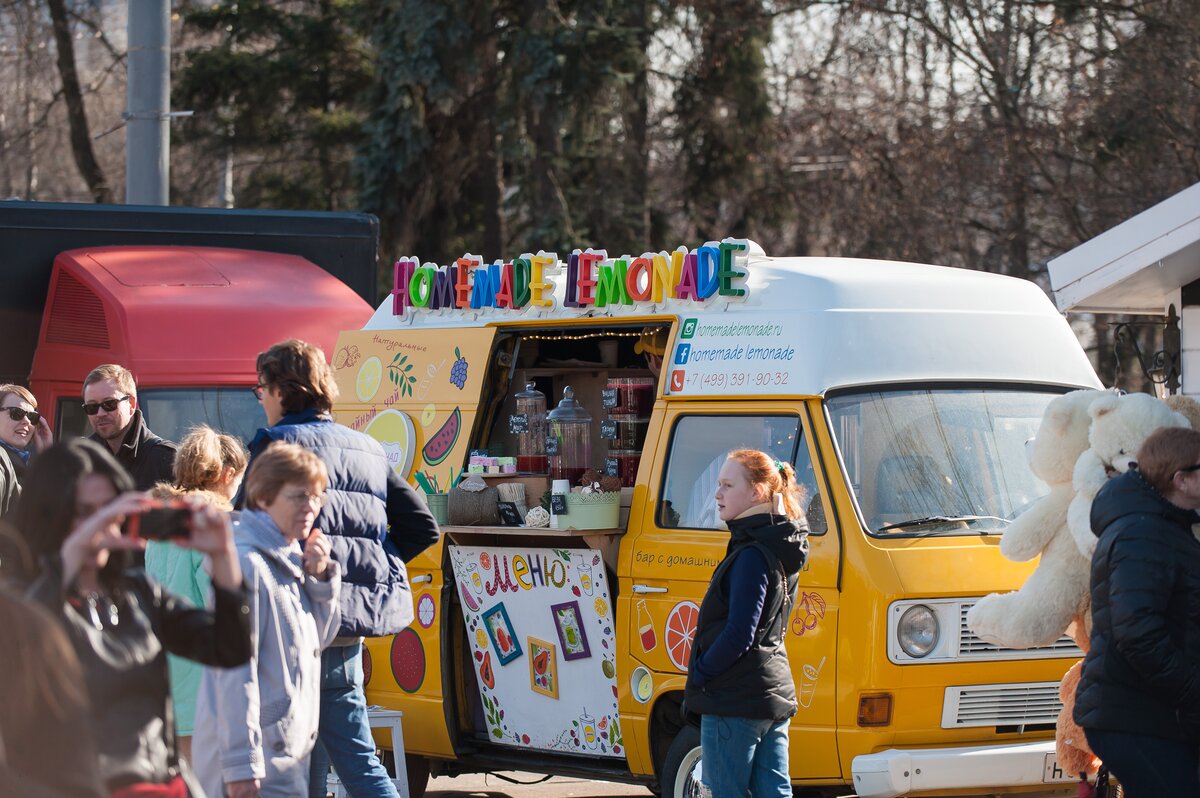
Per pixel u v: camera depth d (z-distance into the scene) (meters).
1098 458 7.02
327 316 13.39
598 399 10.17
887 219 24.70
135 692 4.40
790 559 6.83
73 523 4.35
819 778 7.71
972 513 7.95
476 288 9.95
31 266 13.71
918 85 25.39
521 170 26.27
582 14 24.81
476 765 10.14
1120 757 6.00
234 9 31.06
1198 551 5.93
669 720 8.41
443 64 24.64
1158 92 20.45
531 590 9.01
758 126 27.23
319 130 30.61
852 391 8.04
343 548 6.78
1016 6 23.50
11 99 40.66
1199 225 9.32
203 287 13.31
